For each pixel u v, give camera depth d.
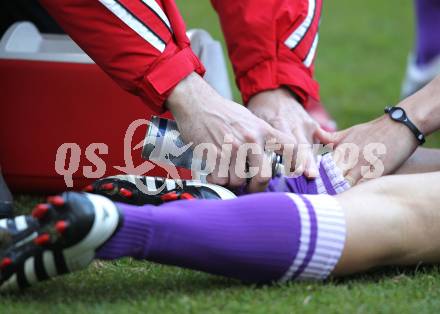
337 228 4.90
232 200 4.91
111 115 6.96
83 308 4.41
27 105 7.08
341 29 19.83
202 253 4.68
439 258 5.32
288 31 6.45
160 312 4.37
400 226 5.07
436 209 5.14
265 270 4.82
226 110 5.56
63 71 7.01
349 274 5.15
